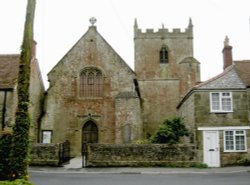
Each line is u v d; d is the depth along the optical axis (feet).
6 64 104.17
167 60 158.71
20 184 39.37
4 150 51.96
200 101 89.04
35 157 86.53
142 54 159.43
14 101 94.48
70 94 117.91
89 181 61.67
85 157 86.69
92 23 123.24
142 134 123.75
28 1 49.88
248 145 87.35
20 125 46.24
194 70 154.20
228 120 88.33
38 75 117.08
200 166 84.17
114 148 85.30
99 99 117.70
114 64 119.85
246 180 61.98
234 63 102.94
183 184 57.72
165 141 89.30
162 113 151.94
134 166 84.43
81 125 116.37
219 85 89.71
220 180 62.49
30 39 48.93
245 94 89.71
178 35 160.66
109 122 116.47
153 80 155.74
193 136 89.61
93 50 120.98
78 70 119.44
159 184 57.82
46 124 115.34
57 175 70.90
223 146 87.04
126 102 112.57
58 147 86.99
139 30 161.48
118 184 57.88
